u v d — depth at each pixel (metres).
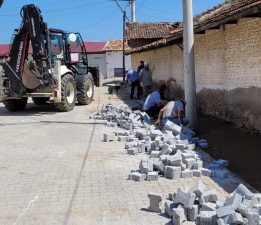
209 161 6.11
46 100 14.52
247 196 3.98
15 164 6.36
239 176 5.40
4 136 8.67
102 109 11.59
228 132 8.01
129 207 4.42
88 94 14.41
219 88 9.53
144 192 4.87
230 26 8.66
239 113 8.47
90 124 9.88
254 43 7.64
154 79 17.55
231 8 7.79
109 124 9.53
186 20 8.20
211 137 7.75
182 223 3.90
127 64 38.75
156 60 17.09
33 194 4.94
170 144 6.49
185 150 6.21
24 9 11.69
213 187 4.96
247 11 6.16
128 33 25.66
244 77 8.15
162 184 5.15
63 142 7.88
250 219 3.56
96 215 4.23
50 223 4.09
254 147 6.71
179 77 13.26
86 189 5.05
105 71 38.94
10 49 12.10
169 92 13.73
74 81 12.80
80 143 7.73
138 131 7.92
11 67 12.02
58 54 13.05
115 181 5.33
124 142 7.73
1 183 5.41
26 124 10.21
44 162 6.42
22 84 12.09
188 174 5.38
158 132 7.35
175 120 8.27
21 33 11.89
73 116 11.38
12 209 4.48
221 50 9.27
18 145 7.73
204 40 10.37
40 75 11.91
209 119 9.59
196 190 4.20
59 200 4.71
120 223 4.02
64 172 5.82
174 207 4.11
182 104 8.31
